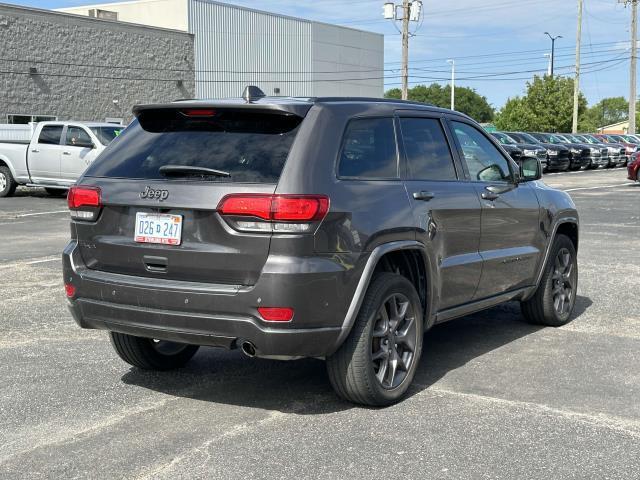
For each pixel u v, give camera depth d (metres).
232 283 4.34
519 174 6.33
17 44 33.06
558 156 33.75
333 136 4.61
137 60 39.19
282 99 4.72
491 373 5.53
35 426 4.49
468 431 4.38
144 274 4.61
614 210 17.30
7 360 5.84
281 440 4.25
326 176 4.45
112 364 5.77
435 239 5.19
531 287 6.57
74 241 4.95
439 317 5.39
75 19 35.53
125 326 4.64
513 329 6.88
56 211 17.31
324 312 4.34
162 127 4.94
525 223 6.34
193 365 5.77
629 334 6.67
